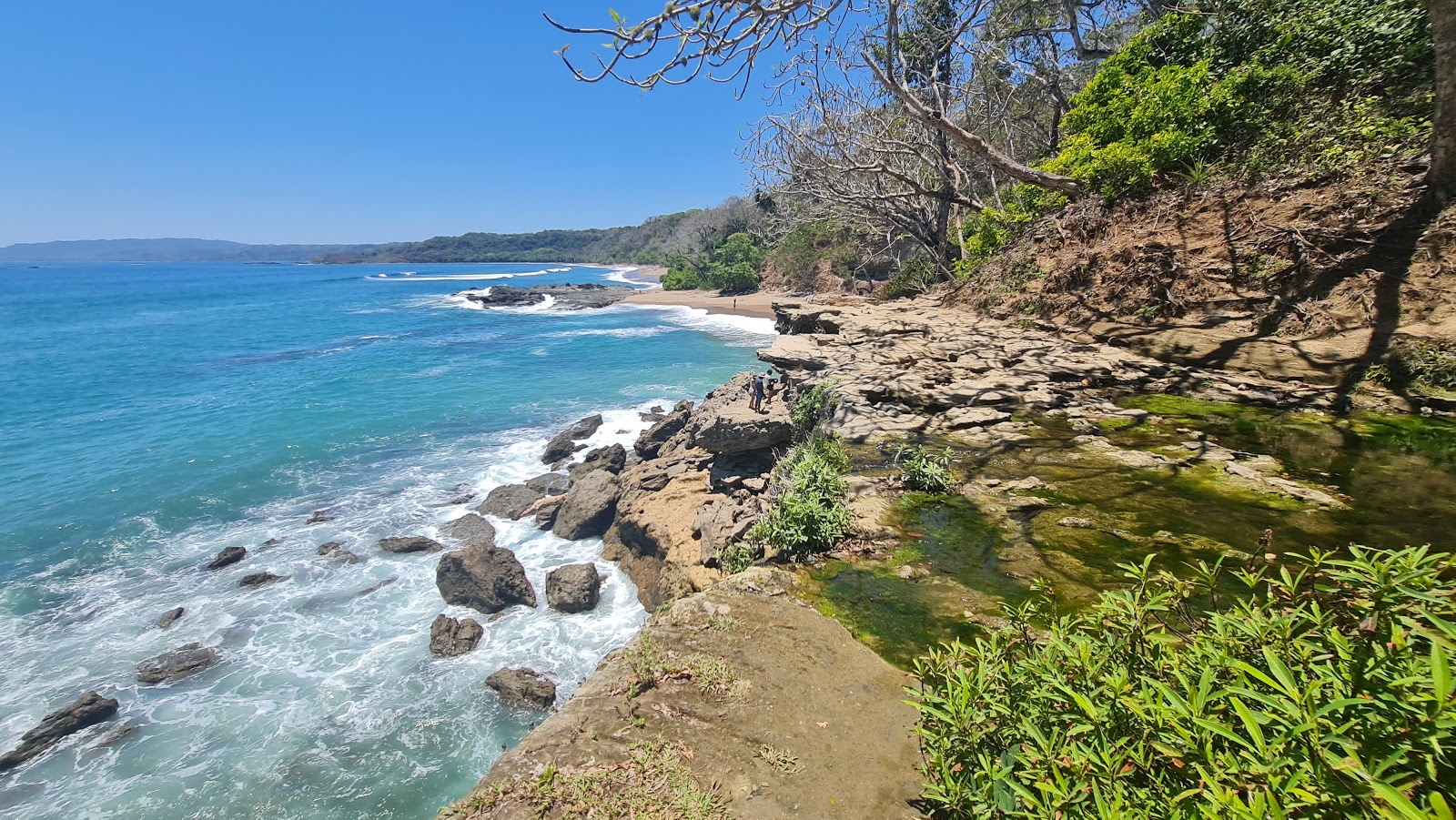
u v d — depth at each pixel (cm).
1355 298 856
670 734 327
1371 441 652
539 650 988
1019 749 221
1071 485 610
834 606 453
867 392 932
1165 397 854
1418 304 797
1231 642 216
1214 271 1052
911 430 804
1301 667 192
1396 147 928
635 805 282
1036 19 2112
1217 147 1205
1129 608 246
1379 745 156
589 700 359
